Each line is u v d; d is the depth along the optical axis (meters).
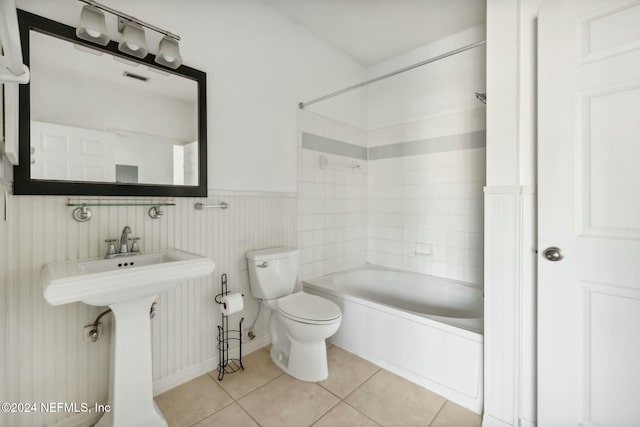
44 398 1.31
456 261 2.47
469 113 2.39
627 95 1.11
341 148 2.80
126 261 1.46
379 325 1.95
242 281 2.04
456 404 1.59
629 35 1.10
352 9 2.20
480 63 2.33
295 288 2.40
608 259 1.15
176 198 1.71
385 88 2.95
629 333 1.12
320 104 2.60
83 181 1.39
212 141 1.87
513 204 1.37
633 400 1.12
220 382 1.76
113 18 1.48
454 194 2.48
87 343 1.43
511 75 1.37
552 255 1.26
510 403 1.38
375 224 3.04
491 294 1.44
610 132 1.14
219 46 1.90
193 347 1.81
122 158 1.51
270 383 1.76
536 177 1.35
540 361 1.31
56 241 1.33
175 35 1.62
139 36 1.46
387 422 1.46
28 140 1.25
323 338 1.73
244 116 2.04
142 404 1.35
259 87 2.13
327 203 2.67
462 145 2.43
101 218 1.45
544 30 1.27
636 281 1.10
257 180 2.12
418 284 2.55
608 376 1.17
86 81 1.41
